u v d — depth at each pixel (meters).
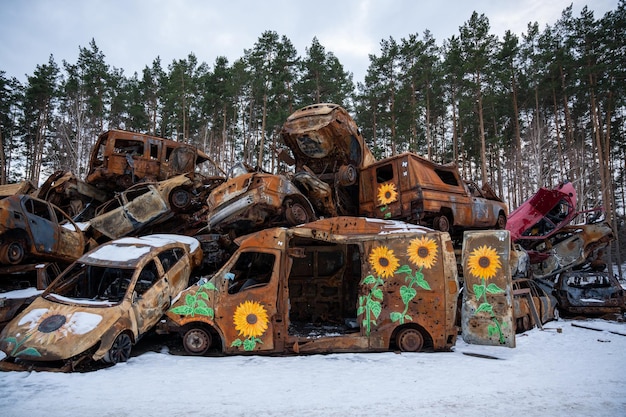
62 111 36.00
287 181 9.35
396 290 7.10
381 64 33.78
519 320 9.16
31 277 9.42
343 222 7.58
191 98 36.75
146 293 6.95
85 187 13.12
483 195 12.40
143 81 39.06
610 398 4.53
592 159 33.28
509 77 30.83
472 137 33.34
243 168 10.44
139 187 11.49
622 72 27.70
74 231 10.29
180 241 8.69
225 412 4.11
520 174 32.78
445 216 10.59
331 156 11.02
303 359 6.47
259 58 33.22
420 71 32.41
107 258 7.19
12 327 6.16
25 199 8.97
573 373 5.60
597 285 12.06
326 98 31.94
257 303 6.92
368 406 4.27
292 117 10.83
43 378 5.37
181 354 7.05
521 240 14.29
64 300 6.65
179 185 11.66
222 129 37.56
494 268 7.62
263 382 5.17
